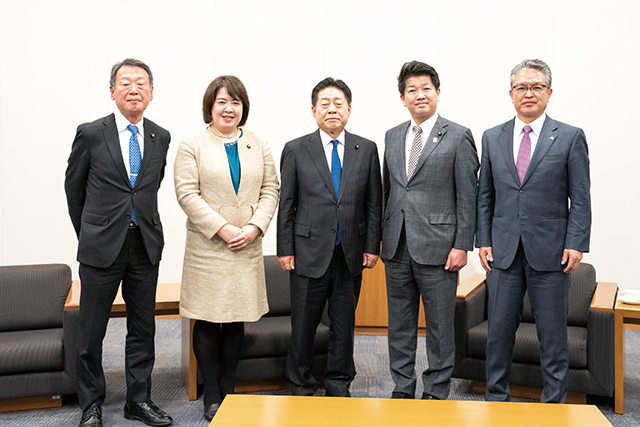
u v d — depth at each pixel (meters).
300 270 3.06
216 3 5.54
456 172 2.96
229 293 2.98
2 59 5.51
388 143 3.18
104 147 2.84
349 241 3.05
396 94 5.46
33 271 3.53
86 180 2.91
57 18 5.51
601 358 3.21
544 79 2.80
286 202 3.11
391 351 3.13
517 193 2.85
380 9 5.46
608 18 5.22
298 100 5.57
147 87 2.90
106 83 5.55
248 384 3.49
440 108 5.45
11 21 5.49
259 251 3.12
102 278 2.85
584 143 2.80
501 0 5.34
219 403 3.06
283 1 5.55
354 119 5.52
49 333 3.33
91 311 2.88
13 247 5.57
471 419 2.03
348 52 5.50
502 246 2.88
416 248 2.96
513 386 3.45
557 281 2.82
